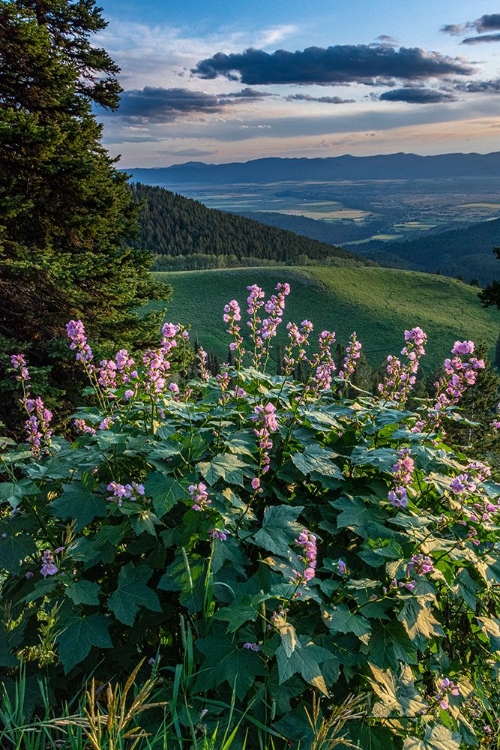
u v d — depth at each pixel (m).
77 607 2.38
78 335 3.41
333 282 146.38
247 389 3.48
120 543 2.72
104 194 12.07
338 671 2.28
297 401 3.32
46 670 2.38
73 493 2.61
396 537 2.64
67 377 11.05
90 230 12.00
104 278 11.69
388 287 150.62
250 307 3.57
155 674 1.89
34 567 2.69
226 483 2.87
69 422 10.53
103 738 1.81
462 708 2.85
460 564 2.65
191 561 2.43
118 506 2.44
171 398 3.52
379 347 121.31
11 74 10.66
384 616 2.35
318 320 131.62
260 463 2.68
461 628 3.07
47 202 11.11
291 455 2.79
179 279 147.00
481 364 3.18
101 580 2.71
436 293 150.00
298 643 2.05
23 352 9.98
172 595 2.62
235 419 3.30
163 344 3.28
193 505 2.44
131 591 2.34
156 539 2.63
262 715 2.17
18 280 10.94
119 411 3.26
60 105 11.22
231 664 2.13
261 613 2.25
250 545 2.77
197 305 132.12
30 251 10.84
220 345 105.88
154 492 2.50
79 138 11.28
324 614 2.28
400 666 2.45
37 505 2.73
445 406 3.22
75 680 2.48
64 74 11.05
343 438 3.21
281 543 2.40
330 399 3.73
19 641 2.26
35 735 2.05
